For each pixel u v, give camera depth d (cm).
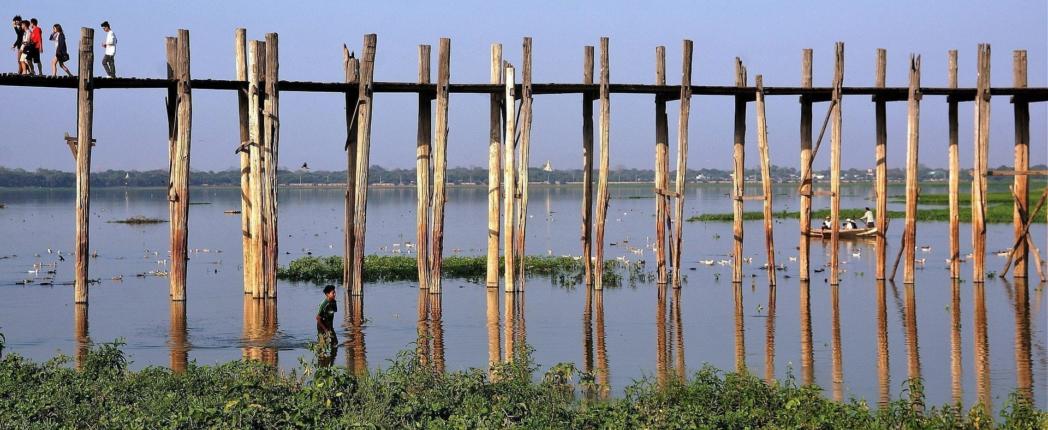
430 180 10650
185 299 9831
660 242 10988
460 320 9138
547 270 12650
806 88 10675
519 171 10450
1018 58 10869
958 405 5572
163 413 5231
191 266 13850
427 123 10462
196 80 9438
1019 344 8050
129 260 14775
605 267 13100
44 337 8300
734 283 11206
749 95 10769
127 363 6719
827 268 13162
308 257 13750
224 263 14300
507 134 10281
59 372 6122
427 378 6009
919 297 10388
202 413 5075
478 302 10119
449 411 5428
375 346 7994
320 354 7525
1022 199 11412
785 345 8081
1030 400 6375
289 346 7975
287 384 5878
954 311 9538
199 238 19462
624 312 9569
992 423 5491
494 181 10694
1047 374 7062
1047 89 10838
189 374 6078
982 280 11162
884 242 11319
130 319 9119
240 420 5022
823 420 5200
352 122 10088
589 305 9981
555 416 5350
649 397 5781
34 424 5109
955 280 11350
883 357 7631
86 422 5228
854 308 9762
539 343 8162
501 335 8469
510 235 10544
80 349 7819
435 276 10506
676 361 7512
